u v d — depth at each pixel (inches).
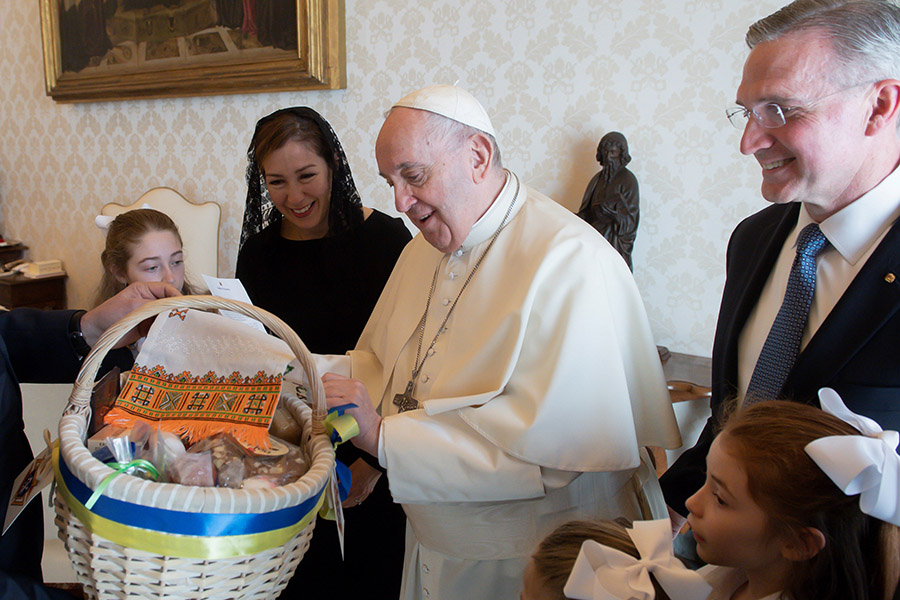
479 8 117.4
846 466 27.7
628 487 59.8
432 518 56.0
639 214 106.1
